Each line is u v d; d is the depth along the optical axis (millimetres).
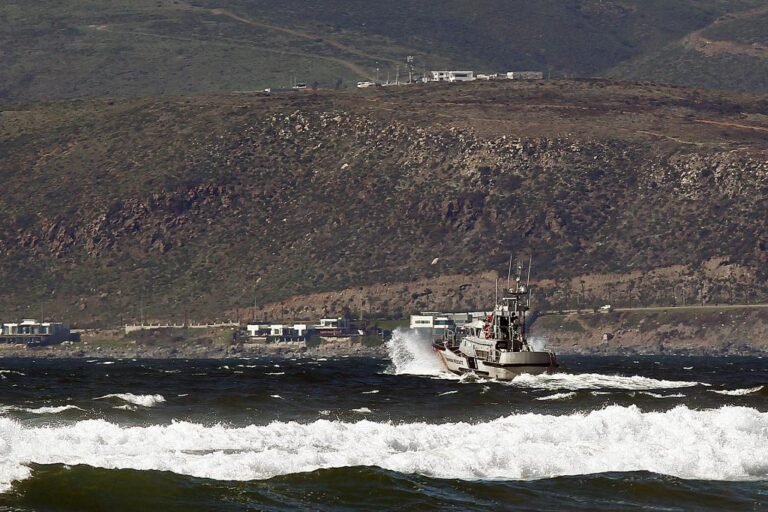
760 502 174750
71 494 167625
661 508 170375
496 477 186375
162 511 163250
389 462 191000
